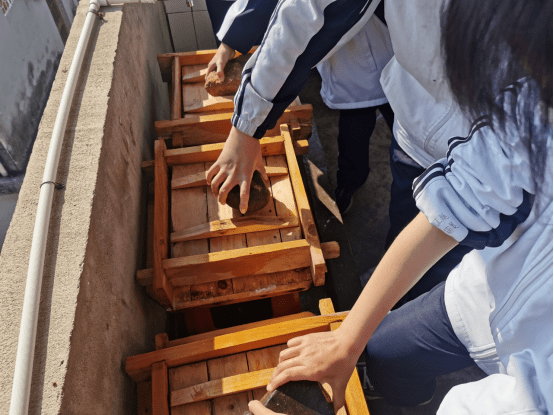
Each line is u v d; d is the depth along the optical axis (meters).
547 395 0.52
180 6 2.34
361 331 0.73
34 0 3.44
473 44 0.53
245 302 1.55
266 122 1.10
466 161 0.56
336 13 0.94
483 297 0.81
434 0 0.76
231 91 1.65
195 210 1.36
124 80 1.36
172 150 1.48
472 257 0.85
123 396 1.04
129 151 1.34
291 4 0.92
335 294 1.73
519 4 0.45
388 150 2.38
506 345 0.63
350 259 1.78
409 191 1.40
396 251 0.67
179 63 1.87
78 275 0.83
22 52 3.32
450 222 0.58
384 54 1.37
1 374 0.72
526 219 0.55
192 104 1.68
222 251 1.22
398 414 1.55
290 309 1.51
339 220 1.87
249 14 1.46
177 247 1.29
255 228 1.30
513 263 0.60
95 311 0.90
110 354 0.97
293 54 0.98
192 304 1.28
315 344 0.78
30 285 0.78
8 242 0.88
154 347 1.36
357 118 1.62
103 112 1.12
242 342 1.08
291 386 0.86
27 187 0.97
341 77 1.46
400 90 1.13
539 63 0.44
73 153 1.03
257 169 1.28
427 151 1.17
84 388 0.80
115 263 1.08
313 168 2.05
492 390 0.63
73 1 4.03
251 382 1.03
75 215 0.92
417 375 1.16
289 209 1.36
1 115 3.10
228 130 1.60
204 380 1.06
